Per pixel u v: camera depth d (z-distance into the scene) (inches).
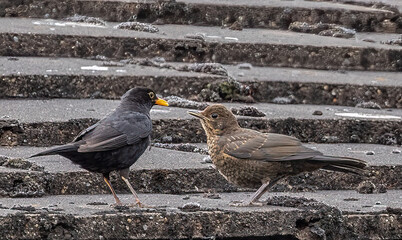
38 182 402.6
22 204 376.5
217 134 425.4
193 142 498.0
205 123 428.5
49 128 463.8
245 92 567.2
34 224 340.8
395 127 531.5
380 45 663.1
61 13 660.7
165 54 610.9
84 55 593.9
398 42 676.7
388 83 598.9
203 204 395.2
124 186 427.2
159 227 358.9
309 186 453.7
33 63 556.4
